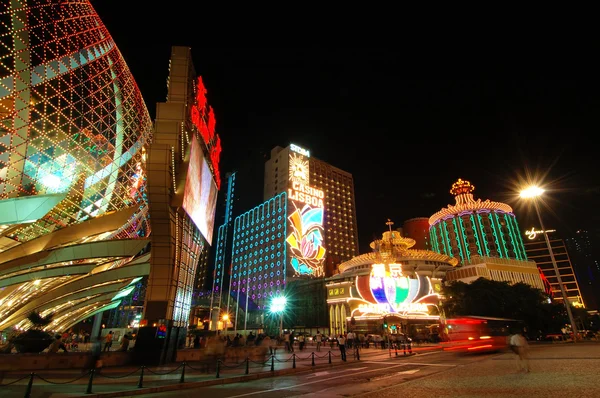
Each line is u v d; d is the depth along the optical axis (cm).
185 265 3475
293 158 16850
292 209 15262
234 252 18075
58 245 3281
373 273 7825
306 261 14588
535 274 10281
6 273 3031
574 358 2406
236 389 1582
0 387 1548
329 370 2302
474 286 7112
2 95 2512
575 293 15962
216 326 8475
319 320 10231
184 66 3350
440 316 7588
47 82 2834
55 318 5197
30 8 2817
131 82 4225
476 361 2536
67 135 2994
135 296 10106
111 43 4022
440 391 1348
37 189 2756
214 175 4588
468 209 14000
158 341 2655
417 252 9294
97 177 3394
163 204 2873
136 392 1489
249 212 17888
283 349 4706
